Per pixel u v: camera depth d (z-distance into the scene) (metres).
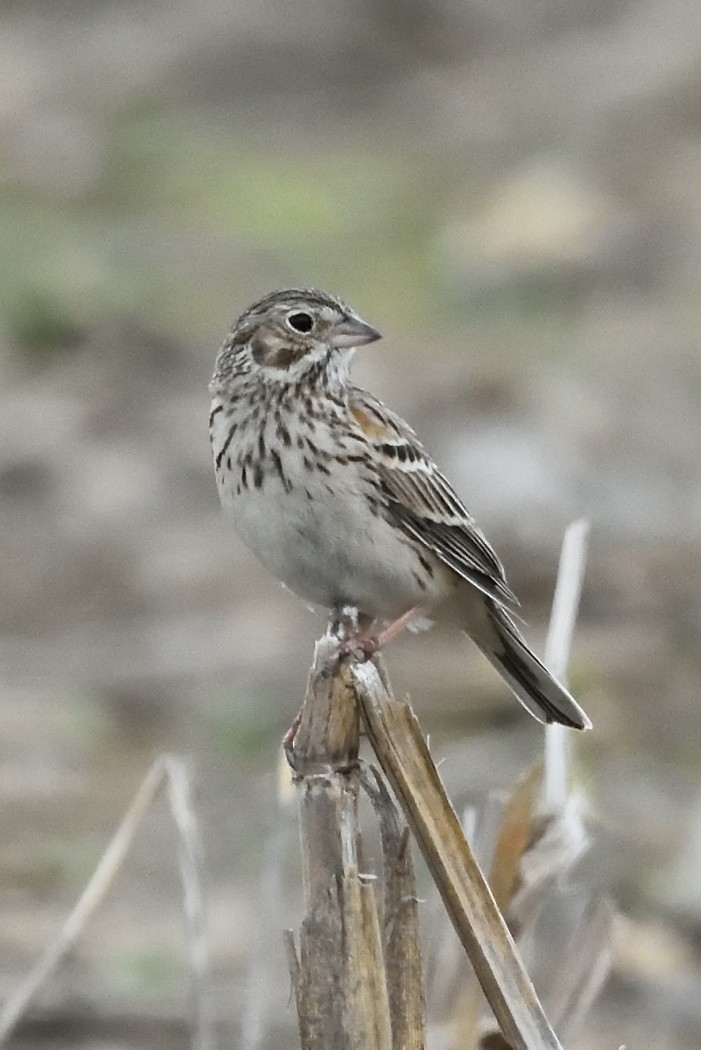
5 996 10.43
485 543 9.05
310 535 8.65
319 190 28.19
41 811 12.81
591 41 33.72
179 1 35.59
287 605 15.77
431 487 8.86
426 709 13.89
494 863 7.32
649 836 12.22
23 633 15.48
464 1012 7.56
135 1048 10.11
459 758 13.16
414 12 34.94
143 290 23.67
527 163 28.08
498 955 6.34
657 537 16.70
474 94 32.28
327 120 31.80
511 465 17.72
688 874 11.62
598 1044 10.33
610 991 10.83
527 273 23.44
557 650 8.14
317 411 8.66
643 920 11.38
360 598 8.89
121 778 13.34
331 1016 6.27
